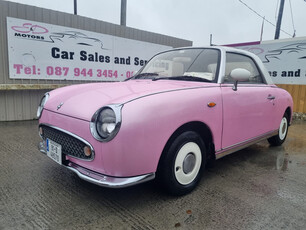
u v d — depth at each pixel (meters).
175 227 1.91
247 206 2.25
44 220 1.95
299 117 7.79
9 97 5.78
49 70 6.14
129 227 1.89
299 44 7.91
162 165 2.17
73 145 2.10
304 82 7.94
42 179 2.69
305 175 3.03
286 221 2.03
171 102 2.08
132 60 7.84
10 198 2.27
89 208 2.14
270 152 3.98
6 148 3.75
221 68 2.75
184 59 3.09
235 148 2.91
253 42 9.05
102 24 6.95
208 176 2.92
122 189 2.50
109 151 1.84
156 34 8.36
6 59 5.52
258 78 3.44
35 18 5.75
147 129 1.90
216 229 1.90
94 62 6.95
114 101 1.96
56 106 2.35
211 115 2.45
